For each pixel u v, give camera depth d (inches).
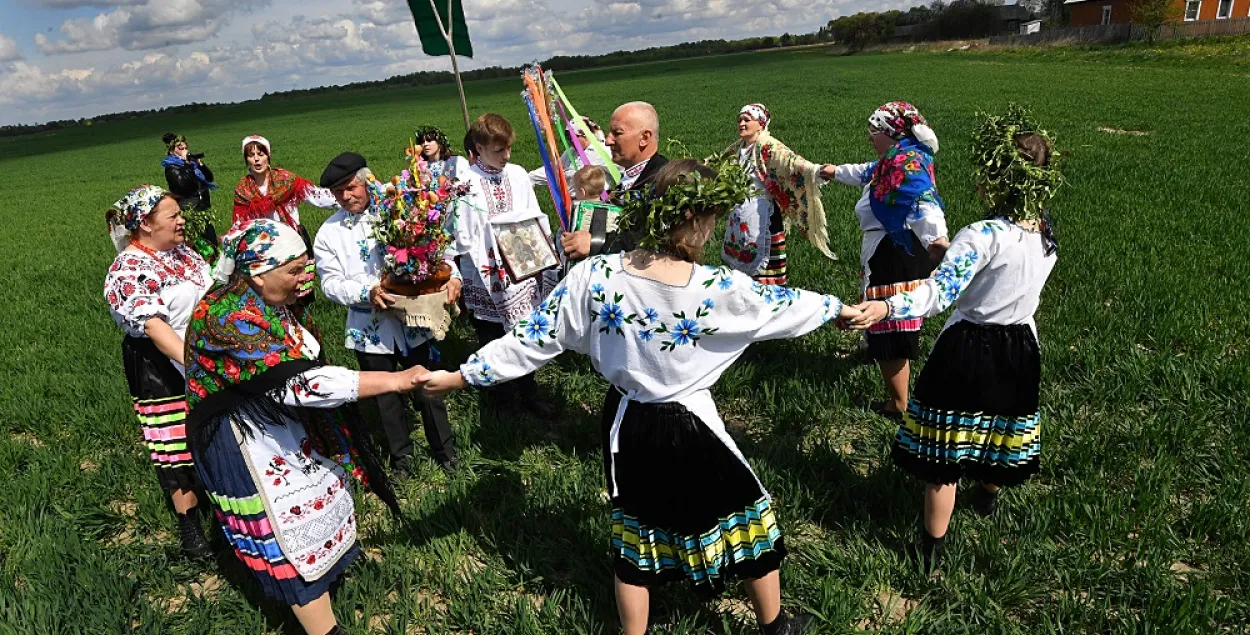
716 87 1733.5
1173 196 382.9
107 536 156.6
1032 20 3235.7
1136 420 168.1
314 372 101.8
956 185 435.8
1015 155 113.4
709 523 103.2
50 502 164.9
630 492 104.3
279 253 99.7
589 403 203.2
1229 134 615.5
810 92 1373.0
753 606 113.7
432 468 174.4
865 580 125.3
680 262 96.3
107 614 124.1
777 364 211.2
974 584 123.2
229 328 100.4
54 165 1457.9
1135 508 138.7
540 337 101.7
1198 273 257.6
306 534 108.4
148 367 136.4
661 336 96.7
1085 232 316.5
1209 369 187.2
